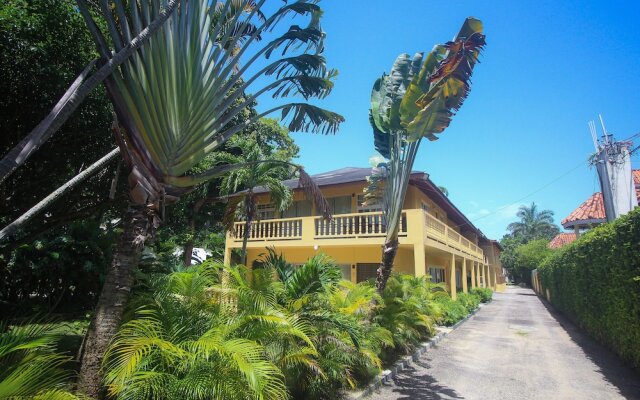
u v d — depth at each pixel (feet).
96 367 12.19
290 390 17.46
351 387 21.08
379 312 28.02
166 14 12.83
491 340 40.37
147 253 25.08
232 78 16.26
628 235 26.09
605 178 49.39
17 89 20.35
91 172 16.94
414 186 56.44
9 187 24.79
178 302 15.30
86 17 12.96
